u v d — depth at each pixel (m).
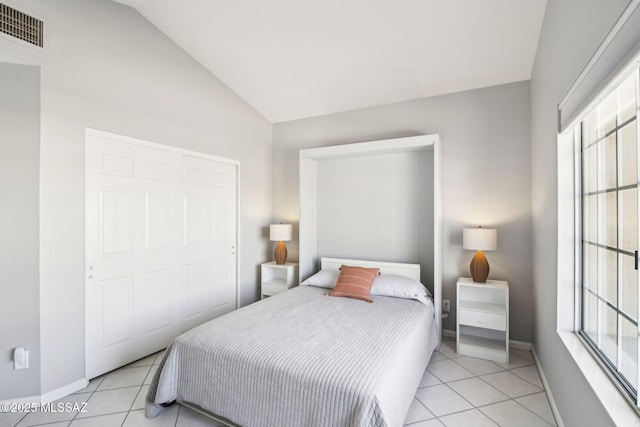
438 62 2.87
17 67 2.05
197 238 3.34
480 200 3.15
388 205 3.62
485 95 3.14
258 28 2.73
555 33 1.96
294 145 4.27
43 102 2.10
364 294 2.91
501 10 2.26
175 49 3.06
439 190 3.05
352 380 1.51
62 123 2.20
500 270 3.07
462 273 3.23
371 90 3.42
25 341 2.07
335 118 3.98
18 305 2.05
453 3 2.23
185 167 3.21
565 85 1.75
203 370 1.86
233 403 1.75
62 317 2.21
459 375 2.50
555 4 1.95
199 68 3.32
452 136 3.28
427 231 3.40
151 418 1.95
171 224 3.06
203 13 2.65
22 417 1.96
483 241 2.83
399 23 2.47
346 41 2.74
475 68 2.89
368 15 2.42
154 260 2.90
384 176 3.64
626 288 1.33
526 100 2.97
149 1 2.58
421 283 3.31
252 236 4.08
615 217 1.46
